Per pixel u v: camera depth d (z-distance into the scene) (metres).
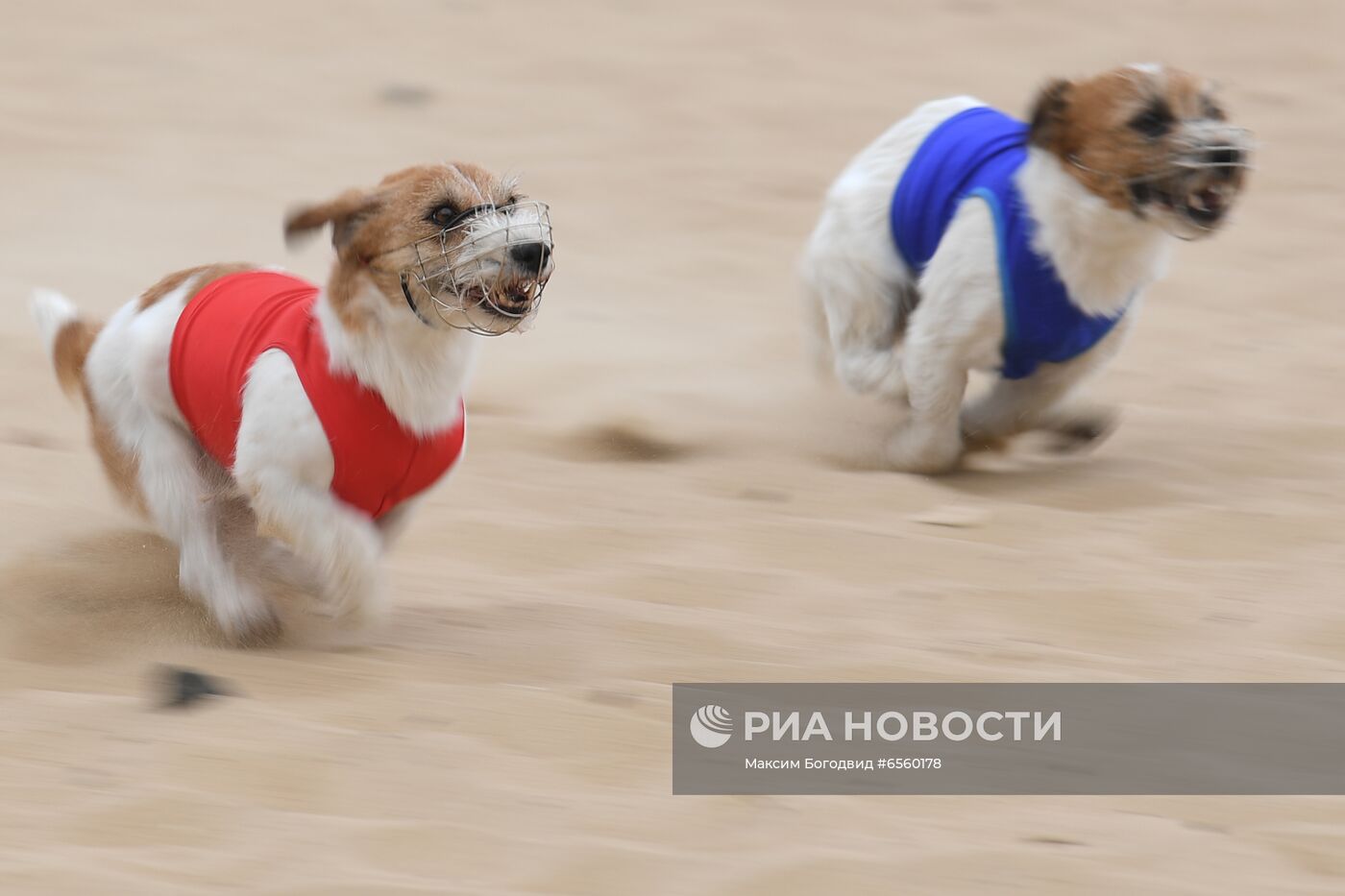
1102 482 12.21
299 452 8.66
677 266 18.98
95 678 8.53
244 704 8.13
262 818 7.00
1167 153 11.13
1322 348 16.12
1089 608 9.66
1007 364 12.26
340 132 24.33
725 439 13.24
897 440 12.58
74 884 6.43
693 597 9.88
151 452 9.40
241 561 9.55
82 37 28.50
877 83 26.78
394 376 8.72
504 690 8.35
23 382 14.28
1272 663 8.92
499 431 13.27
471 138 24.06
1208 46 28.31
